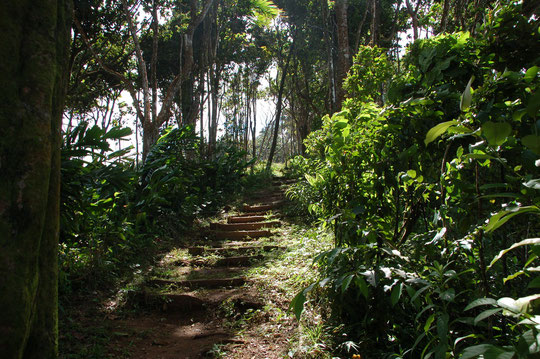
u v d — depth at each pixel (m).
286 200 9.20
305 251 4.91
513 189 1.58
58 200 1.46
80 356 2.79
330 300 2.97
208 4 9.09
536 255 1.23
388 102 2.68
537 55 2.23
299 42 18.73
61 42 1.50
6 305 1.16
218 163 10.89
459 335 2.11
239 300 3.79
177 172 7.04
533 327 1.10
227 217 8.13
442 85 2.35
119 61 13.96
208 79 14.84
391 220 3.11
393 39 14.81
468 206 1.97
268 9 11.99
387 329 2.55
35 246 1.26
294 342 2.84
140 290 4.13
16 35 1.27
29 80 1.28
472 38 2.39
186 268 5.10
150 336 3.31
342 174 3.14
